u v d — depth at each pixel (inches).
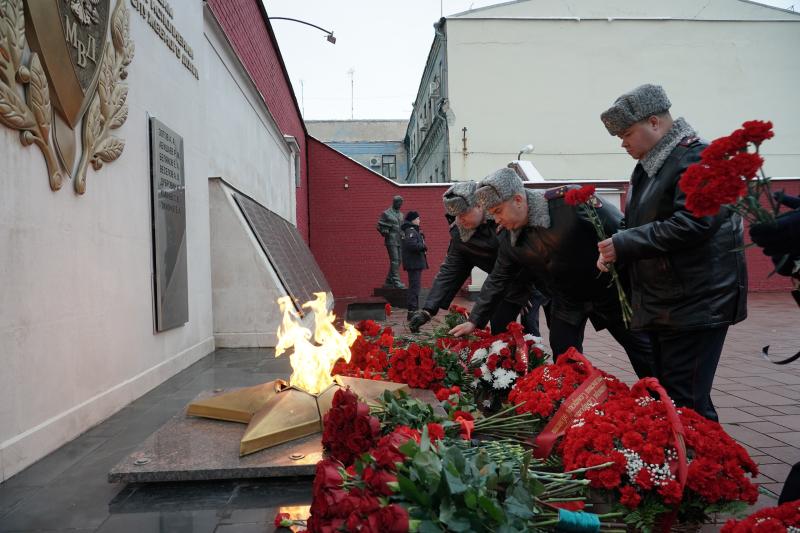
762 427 141.1
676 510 70.5
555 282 132.9
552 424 91.4
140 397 168.4
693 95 956.0
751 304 527.2
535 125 935.0
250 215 294.5
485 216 155.8
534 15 943.7
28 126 114.2
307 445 103.3
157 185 190.2
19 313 111.1
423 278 719.7
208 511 85.1
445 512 53.1
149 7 191.9
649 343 132.8
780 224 56.6
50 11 122.2
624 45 944.3
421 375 131.2
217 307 272.1
